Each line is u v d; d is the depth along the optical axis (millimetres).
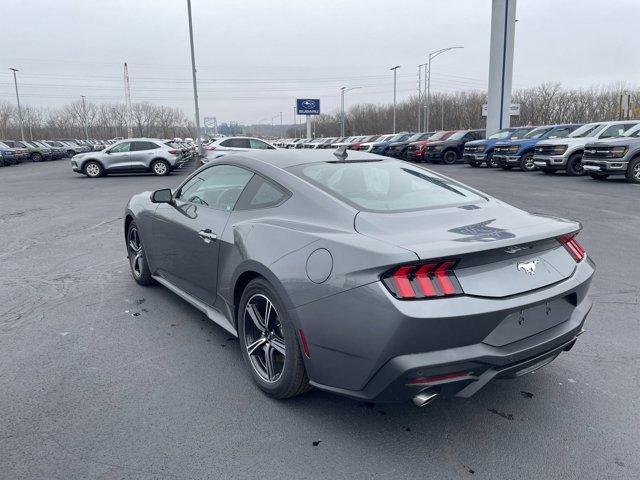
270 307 3041
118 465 2502
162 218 4410
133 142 21234
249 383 3305
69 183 18375
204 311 3926
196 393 3180
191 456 2570
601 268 5906
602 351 3738
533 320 2607
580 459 2535
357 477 2420
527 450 2609
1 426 2828
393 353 2344
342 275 2504
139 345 3881
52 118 94812
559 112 61562
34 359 3645
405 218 2824
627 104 28672
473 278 2434
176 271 4297
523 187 13906
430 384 2354
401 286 2316
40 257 6680
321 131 107312
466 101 76625
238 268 3213
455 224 2795
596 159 14906
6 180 20484
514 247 2518
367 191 3213
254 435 2748
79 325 4277
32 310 4645
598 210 9875
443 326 2301
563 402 3062
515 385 3270
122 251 6996
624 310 4551
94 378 3367
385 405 3045
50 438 2715
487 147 21734
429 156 25984
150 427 2816
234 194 3660
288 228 2963
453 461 2529
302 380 2908
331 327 2564
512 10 26016
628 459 2531
